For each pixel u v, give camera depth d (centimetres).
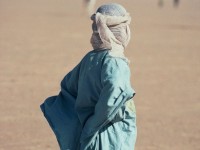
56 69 1745
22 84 1483
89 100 477
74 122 488
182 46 2461
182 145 969
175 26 3416
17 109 1196
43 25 3266
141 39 2666
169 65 1897
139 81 1571
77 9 4984
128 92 450
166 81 1589
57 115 494
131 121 477
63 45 2364
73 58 2000
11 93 1361
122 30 475
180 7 5628
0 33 2766
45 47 2281
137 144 963
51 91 1405
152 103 1298
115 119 468
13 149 909
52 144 948
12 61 1884
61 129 489
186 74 1723
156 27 3312
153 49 2314
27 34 2750
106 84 451
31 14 4116
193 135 1038
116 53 467
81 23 3484
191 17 4241
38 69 1734
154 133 1040
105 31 469
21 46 2291
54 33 2834
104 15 473
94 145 469
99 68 470
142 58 2038
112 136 470
